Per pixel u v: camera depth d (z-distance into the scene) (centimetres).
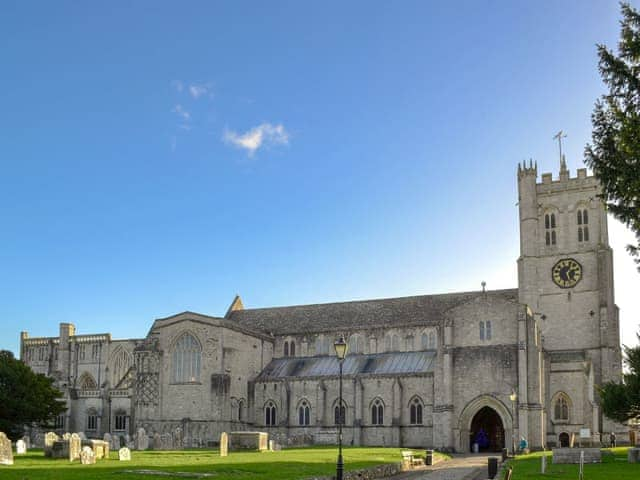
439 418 8988
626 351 7638
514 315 8919
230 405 10256
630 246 3522
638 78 3344
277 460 5600
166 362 10600
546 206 10481
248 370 10806
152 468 4488
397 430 9569
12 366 9669
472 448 9406
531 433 8581
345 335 11088
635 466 5491
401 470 5838
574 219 10262
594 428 9244
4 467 4228
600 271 9912
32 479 3534
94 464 4812
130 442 9006
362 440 9788
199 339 10444
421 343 10562
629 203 3403
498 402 8756
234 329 10550
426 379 9619
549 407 9575
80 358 13362
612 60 3372
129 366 12925
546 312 10144
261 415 10612
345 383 10106
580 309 9962
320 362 10994
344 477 4656
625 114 3350
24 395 9500
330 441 9875
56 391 10138
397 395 9675
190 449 8219
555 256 10256
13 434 9512
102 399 11819
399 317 11044
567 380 9631
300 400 10369
